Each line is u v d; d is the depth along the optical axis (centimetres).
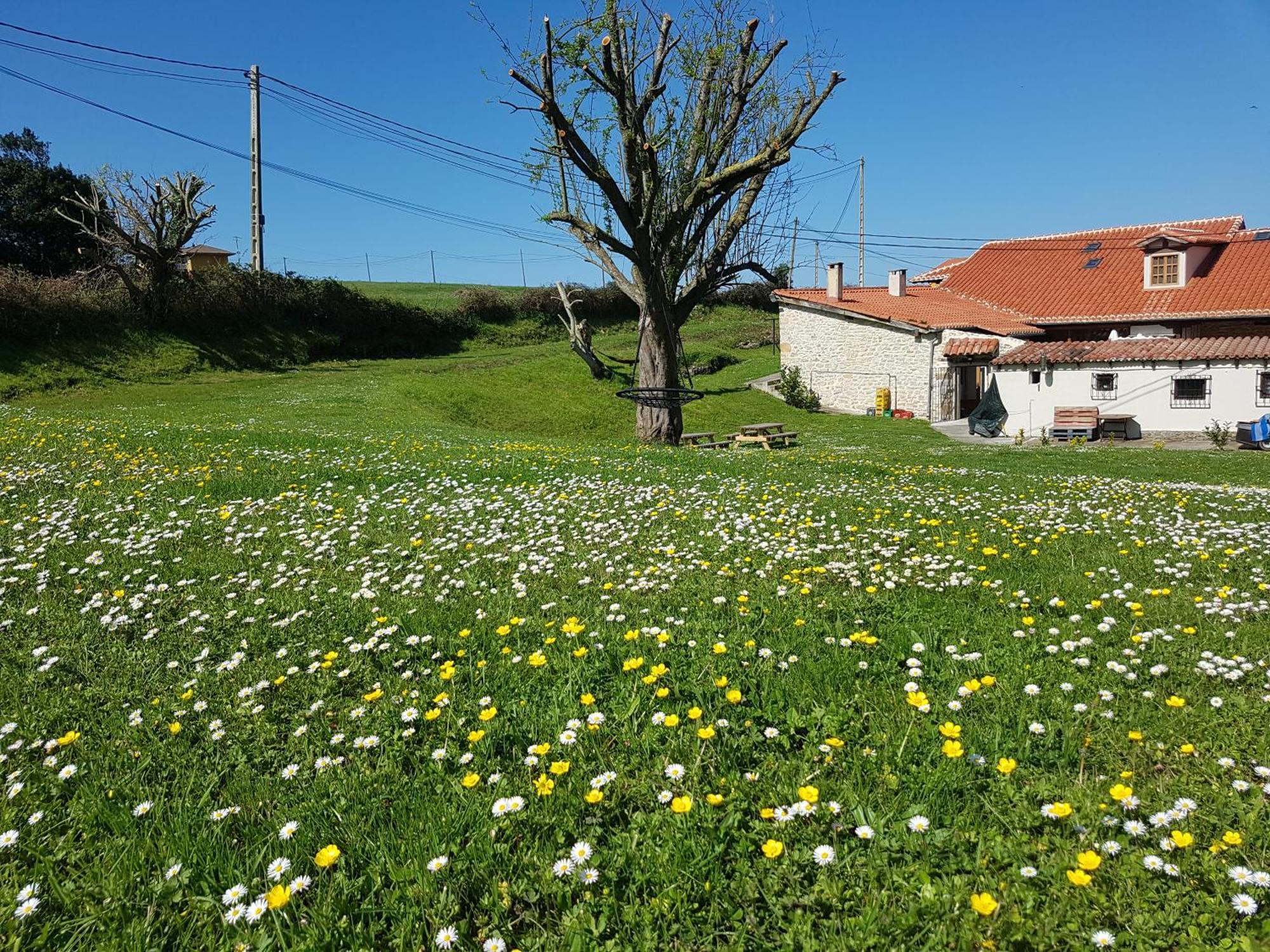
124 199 4116
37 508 941
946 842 326
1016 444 3036
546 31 1902
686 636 552
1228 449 2766
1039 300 4469
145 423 2019
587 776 381
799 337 4434
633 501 1024
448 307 6000
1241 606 596
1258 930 278
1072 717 429
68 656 549
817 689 465
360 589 682
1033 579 690
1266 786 355
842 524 917
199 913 306
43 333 3712
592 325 6147
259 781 392
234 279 4622
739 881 312
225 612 630
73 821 364
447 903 304
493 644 548
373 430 2233
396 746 420
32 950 289
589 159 2020
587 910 301
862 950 278
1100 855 317
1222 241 4012
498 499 1027
